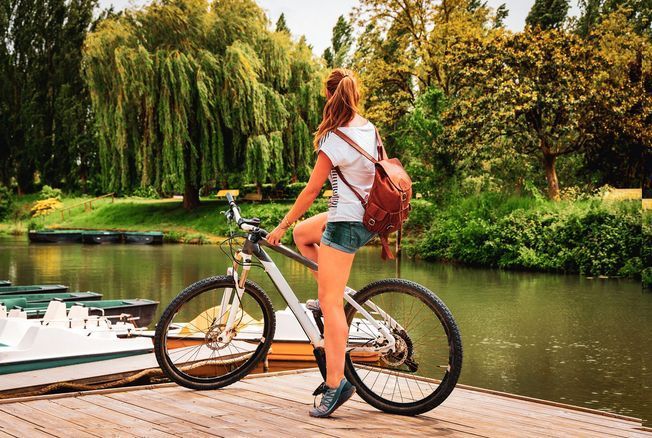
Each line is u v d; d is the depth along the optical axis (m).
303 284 14.41
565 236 18.80
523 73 25.50
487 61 25.02
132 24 34.59
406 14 36.00
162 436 2.91
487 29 36.72
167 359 3.73
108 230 36.53
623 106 25.00
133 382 6.17
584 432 3.15
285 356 7.68
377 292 3.52
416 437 3.00
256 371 7.44
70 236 32.16
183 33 34.47
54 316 7.27
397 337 3.55
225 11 36.31
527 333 10.15
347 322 3.57
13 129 53.25
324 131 3.19
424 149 26.22
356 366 3.60
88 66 33.94
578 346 9.27
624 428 3.24
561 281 16.39
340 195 3.16
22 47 53.69
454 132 25.27
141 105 33.94
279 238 3.48
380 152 3.22
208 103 34.22
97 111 34.19
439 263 20.97
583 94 24.86
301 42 38.56
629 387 7.24
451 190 25.28
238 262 3.74
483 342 9.55
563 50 25.20
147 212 39.41
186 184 36.31
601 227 18.22
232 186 36.91
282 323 7.74
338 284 3.23
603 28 29.33
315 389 3.66
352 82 3.21
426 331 3.89
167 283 16.31
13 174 53.78
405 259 22.23
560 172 30.52
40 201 43.62
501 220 20.53
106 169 34.94
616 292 14.45
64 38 53.88
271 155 35.62
